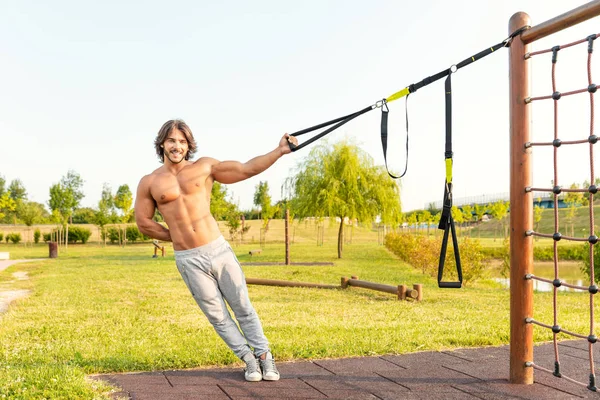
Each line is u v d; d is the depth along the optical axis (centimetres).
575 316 752
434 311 829
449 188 371
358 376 402
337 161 2461
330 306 890
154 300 966
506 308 873
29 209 5041
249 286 1216
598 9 307
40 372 395
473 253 1497
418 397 347
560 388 364
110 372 430
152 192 388
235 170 394
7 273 1659
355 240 5191
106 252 3338
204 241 386
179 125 392
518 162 369
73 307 875
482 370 417
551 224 4625
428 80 376
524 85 367
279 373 413
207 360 455
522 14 365
